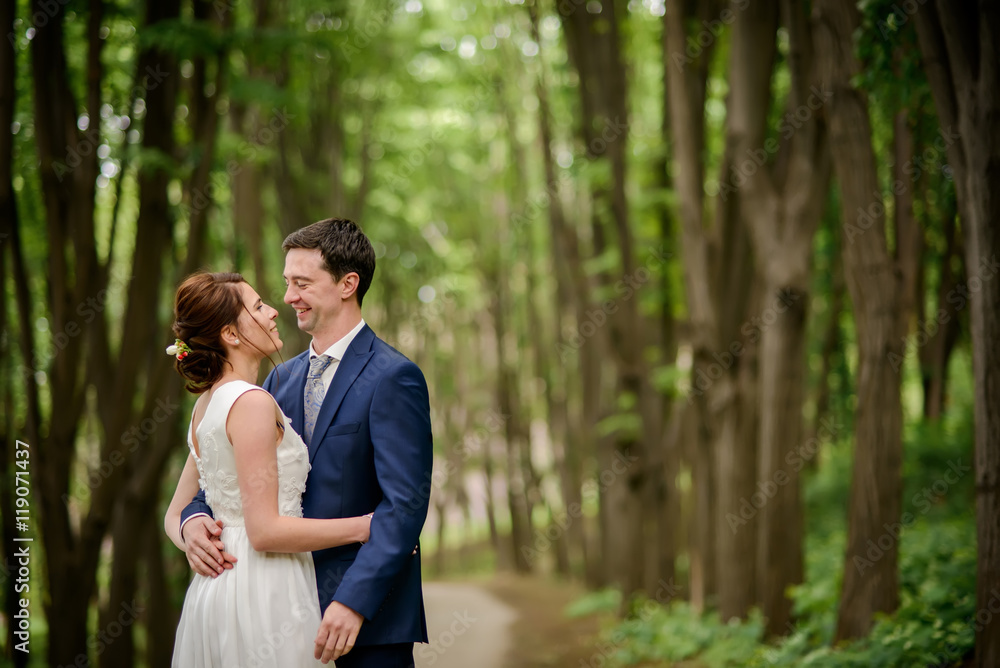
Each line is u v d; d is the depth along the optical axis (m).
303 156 11.78
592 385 13.47
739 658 6.41
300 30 7.55
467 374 25.23
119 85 7.62
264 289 9.70
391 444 2.36
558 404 19.25
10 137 5.34
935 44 3.83
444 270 20.22
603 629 10.15
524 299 21.59
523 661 8.70
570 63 10.20
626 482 10.66
